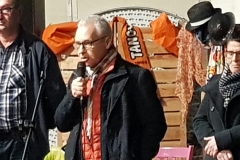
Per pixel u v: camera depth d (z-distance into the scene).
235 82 7.53
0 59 8.31
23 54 8.30
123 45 11.95
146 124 7.05
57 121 7.16
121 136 6.89
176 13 13.14
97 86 7.02
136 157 6.93
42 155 8.28
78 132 7.11
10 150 8.16
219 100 7.59
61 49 11.92
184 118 11.89
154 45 11.99
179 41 11.82
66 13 13.34
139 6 13.16
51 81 8.30
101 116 6.98
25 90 8.22
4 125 8.15
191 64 11.70
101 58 7.03
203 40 10.43
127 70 7.07
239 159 7.37
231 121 7.49
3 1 8.13
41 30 13.55
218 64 10.15
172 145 12.05
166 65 11.99
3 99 8.18
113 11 13.23
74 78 7.10
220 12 10.05
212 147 7.34
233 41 7.42
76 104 7.07
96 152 6.96
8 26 8.20
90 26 6.85
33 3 13.39
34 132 8.19
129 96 6.98
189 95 11.80
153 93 7.12
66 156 7.15
